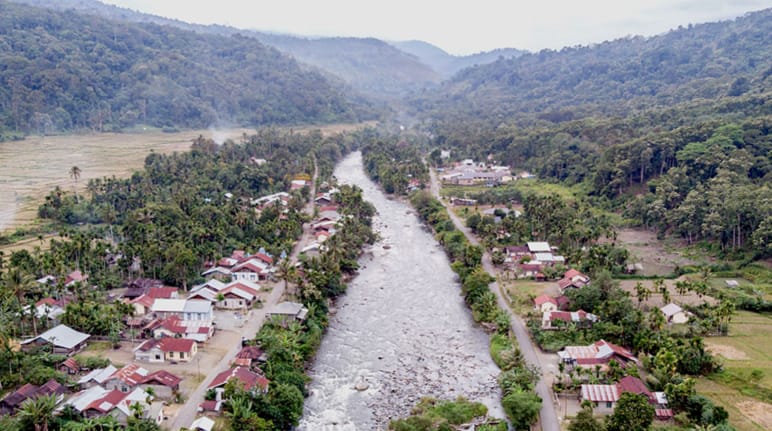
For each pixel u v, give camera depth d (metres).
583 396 99.94
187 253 157.88
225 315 139.50
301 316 131.38
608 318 129.75
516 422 94.50
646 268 175.88
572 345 122.94
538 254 181.12
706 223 183.00
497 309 140.12
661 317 124.81
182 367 112.12
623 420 87.12
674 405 96.62
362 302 155.50
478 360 122.81
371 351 126.88
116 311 130.88
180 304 134.12
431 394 108.62
